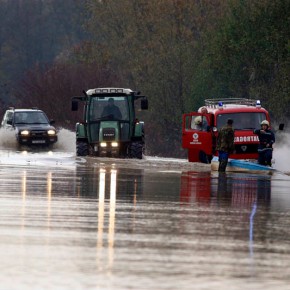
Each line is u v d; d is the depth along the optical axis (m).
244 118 93.56
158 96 195.00
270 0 149.00
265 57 149.38
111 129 106.88
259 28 151.25
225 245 35.94
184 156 191.62
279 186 66.19
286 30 147.00
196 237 37.97
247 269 30.92
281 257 33.38
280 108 148.25
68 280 28.38
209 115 93.94
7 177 69.19
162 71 194.62
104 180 68.31
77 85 196.00
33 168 81.69
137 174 76.38
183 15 199.62
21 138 129.62
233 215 46.28
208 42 175.75
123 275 29.38
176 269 30.62
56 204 49.56
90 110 107.75
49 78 196.75
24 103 197.75
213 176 76.12
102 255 32.94
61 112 191.62
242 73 158.50
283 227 41.78
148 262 31.80
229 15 166.62
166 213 46.53
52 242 35.59
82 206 48.88
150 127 196.62
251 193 59.69
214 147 93.25
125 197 54.88
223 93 167.25
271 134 86.44
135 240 36.69
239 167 83.25
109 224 41.44
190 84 186.62
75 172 77.00
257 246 35.88
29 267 30.42
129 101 108.06
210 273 30.09
